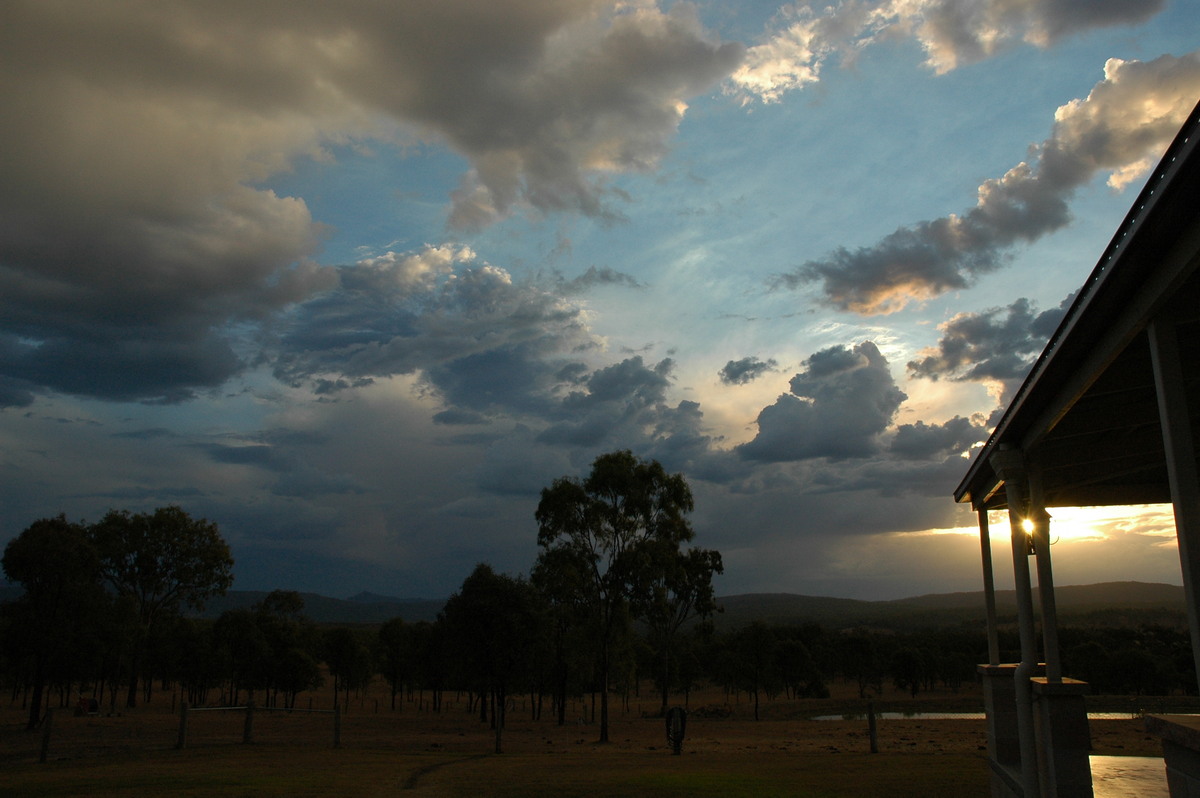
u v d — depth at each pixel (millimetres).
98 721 37156
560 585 36750
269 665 54531
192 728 32219
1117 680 59250
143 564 61781
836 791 12672
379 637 67375
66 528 36031
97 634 39000
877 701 65375
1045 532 8648
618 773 15875
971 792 12336
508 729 40688
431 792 12984
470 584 43406
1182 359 6184
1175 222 4133
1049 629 8375
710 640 78188
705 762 18531
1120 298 5074
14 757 19016
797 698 77312
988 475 10680
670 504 37969
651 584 36562
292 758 18578
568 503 36688
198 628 56094
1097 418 7891
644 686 112125
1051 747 8078
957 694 79312
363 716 48406
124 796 11992
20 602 34406
